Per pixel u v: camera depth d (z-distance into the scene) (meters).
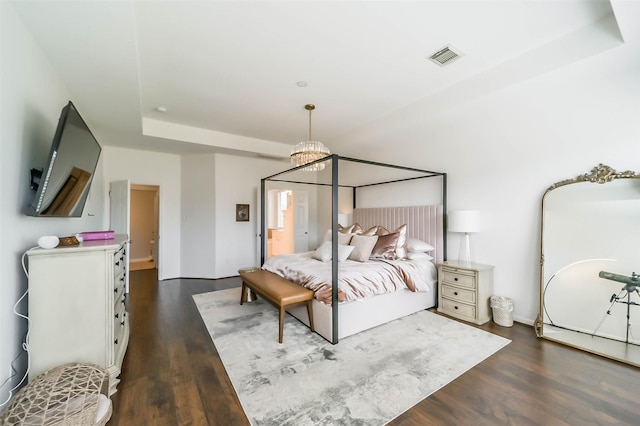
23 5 1.58
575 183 2.69
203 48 2.44
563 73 2.49
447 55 2.62
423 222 4.09
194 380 2.03
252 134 5.09
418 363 2.26
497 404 1.76
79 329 1.76
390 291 3.15
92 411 1.35
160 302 3.95
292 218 6.62
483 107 3.18
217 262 5.52
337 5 1.96
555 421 1.61
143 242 7.43
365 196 5.35
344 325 2.77
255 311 3.57
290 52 2.53
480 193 3.49
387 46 2.46
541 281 2.87
